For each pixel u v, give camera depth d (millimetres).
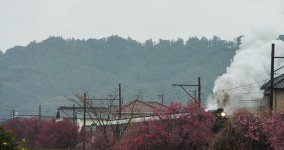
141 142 89000
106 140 118750
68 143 168000
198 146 88812
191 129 88125
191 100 93562
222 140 78438
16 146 37469
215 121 92000
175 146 88438
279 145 72500
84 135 148250
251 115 78562
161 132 88250
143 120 92250
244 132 77438
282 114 74438
